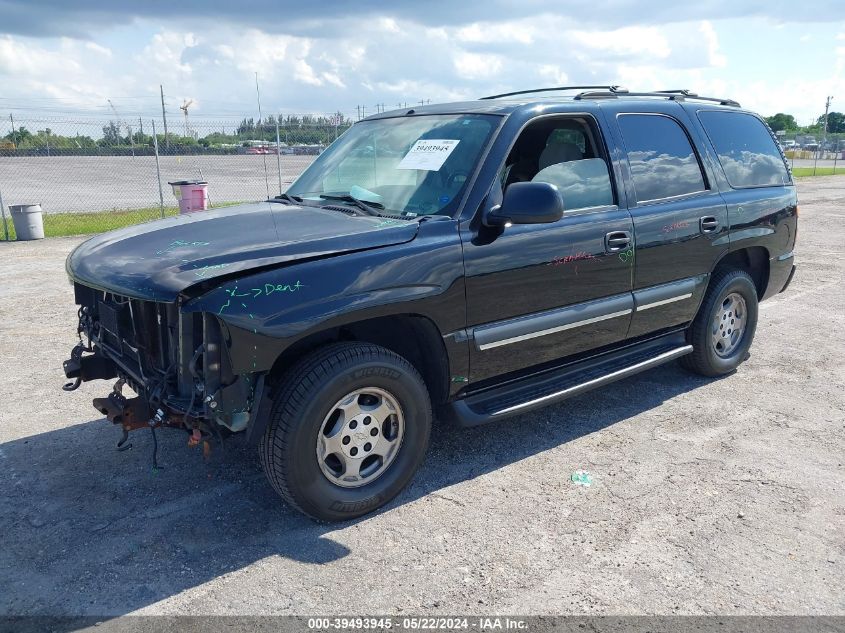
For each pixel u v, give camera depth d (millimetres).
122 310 3424
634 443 4352
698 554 3195
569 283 4031
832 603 2863
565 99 4285
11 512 3521
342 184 4242
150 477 3879
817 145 57781
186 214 4191
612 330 4402
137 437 4383
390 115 4668
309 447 3176
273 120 18062
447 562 3125
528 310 3885
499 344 3779
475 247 3578
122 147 22000
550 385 4180
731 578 3021
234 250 3139
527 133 4016
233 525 3410
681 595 2910
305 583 2971
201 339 3029
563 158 4168
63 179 30297
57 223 15750
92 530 3359
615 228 4219
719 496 3713
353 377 3223
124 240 3631
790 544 3277
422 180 3852
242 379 3010
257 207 4188
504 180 3812
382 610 2803
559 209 3391
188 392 3078
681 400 5070
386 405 3453
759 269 5730
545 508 3586
